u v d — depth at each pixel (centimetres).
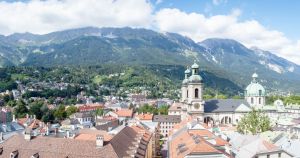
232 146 13700
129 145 11894
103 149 10494
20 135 12044
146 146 13162
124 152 10856
